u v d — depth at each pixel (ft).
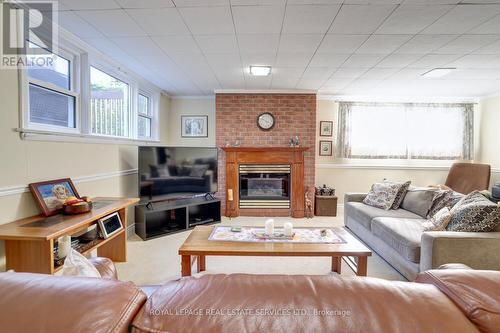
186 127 17.01
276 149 14.89
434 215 8.86
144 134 14.35
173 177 12.58
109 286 1.96
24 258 5.82
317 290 2.00
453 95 16.43
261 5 6.52
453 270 2.40
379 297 1.93
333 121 17.07
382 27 7.64
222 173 15.52
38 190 6.89
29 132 6.72
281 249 7.04
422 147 16.87
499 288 2.07
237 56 10.00
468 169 15.37
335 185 17.25
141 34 8.16
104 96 10.62
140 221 11.39
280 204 15.53
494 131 15.98
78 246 7.20
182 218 12.82
